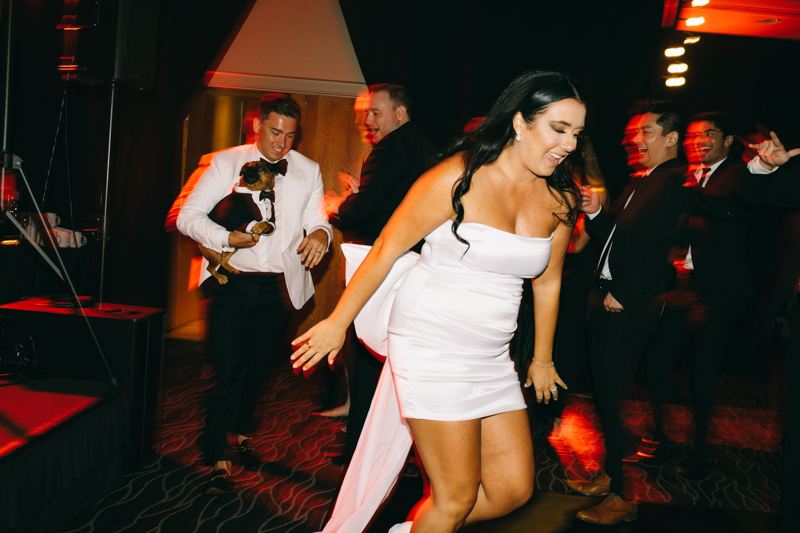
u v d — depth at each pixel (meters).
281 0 4.87
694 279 2.88
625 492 2.31
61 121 4.15
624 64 4.60
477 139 1.57
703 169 3.05
